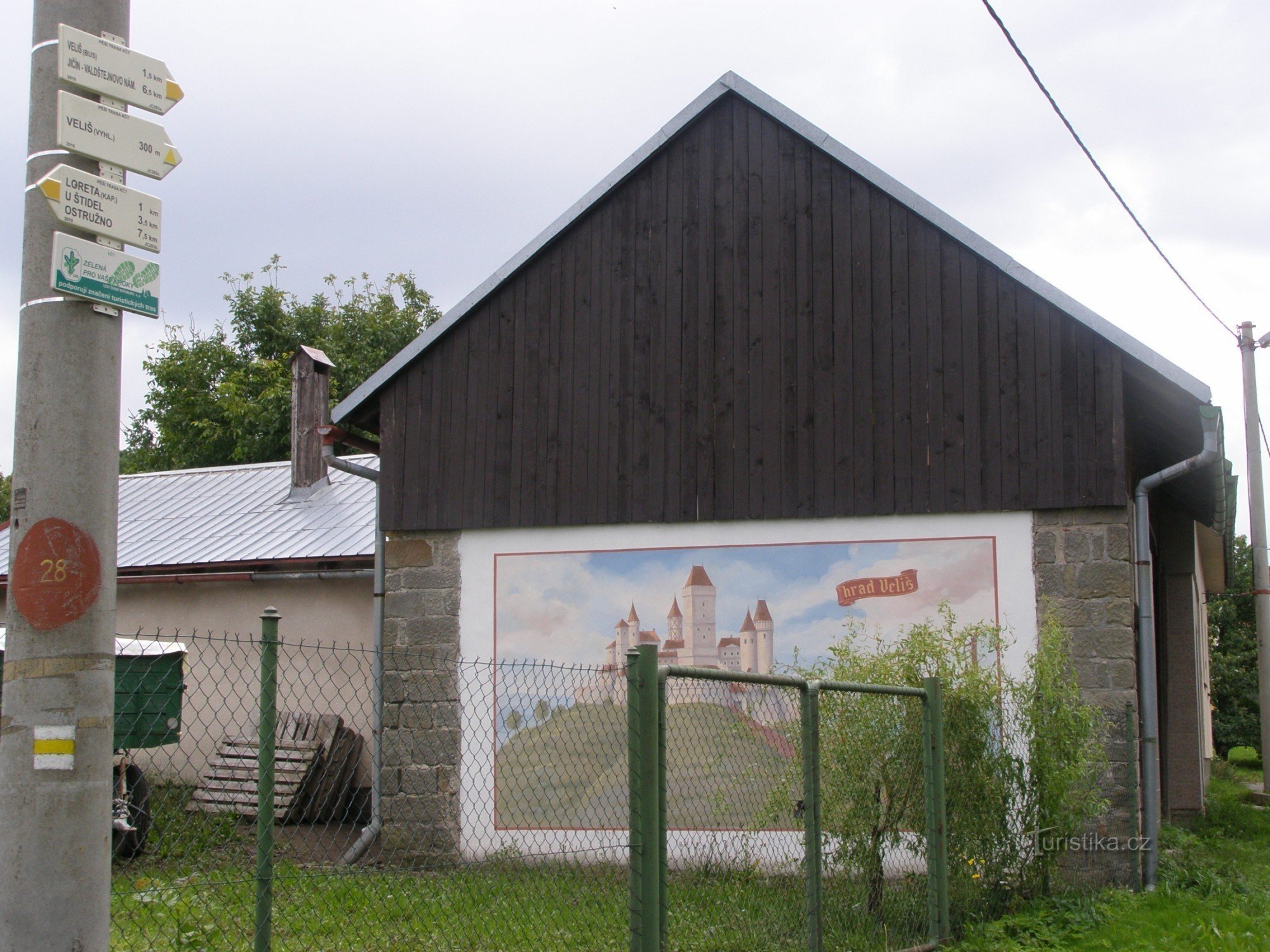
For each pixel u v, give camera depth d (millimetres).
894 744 6949
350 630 14125
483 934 5906
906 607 9422
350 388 29578
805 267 10031
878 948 6285
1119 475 9031
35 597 3438
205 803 11977
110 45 3748
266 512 16438
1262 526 17562
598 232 10633
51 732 3389
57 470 3504
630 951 4621
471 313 10875
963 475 9406
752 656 9742
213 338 31312
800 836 6992
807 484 9773
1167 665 13750
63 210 3557
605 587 10211
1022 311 9422
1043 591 9148
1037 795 7637
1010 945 6711
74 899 3352
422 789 10367
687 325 10273
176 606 15008
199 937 5422
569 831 9703
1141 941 7000
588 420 10422
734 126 10391
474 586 10562
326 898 6199
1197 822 13094
